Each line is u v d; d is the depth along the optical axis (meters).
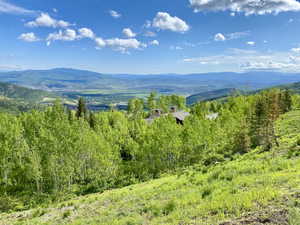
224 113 62.53
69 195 36.31
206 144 49.56
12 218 24.11
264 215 9.03
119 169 49.28
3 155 44.53
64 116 50.19
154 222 12.01
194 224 10.08
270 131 39.53
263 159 22.34
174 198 15.45
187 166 43.75
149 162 48.25
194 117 59.56
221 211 10.69
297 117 54.12
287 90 80.31
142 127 68.31
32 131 51.00
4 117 59.12
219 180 17.48
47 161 41.03
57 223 18.22
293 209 8.73
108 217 15.76
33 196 38.50
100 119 75.69
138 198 19.42
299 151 20.81
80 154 44.00
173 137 46.41
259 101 48.31
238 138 42.94
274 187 12.06
